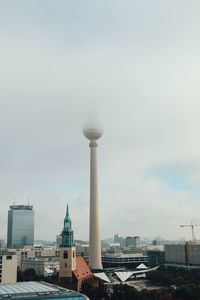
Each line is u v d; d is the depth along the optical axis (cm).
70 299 18350
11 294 18138
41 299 17838
